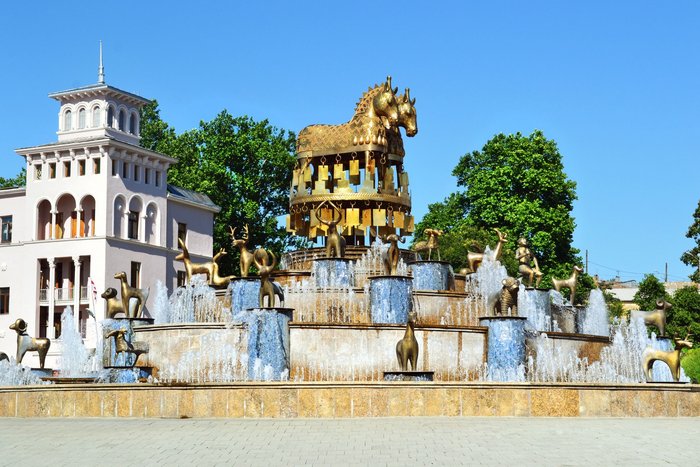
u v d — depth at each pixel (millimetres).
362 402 22828
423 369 27812
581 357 30438
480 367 28328
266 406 22922
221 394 23141
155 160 75125
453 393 22922
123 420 22719
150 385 23578
